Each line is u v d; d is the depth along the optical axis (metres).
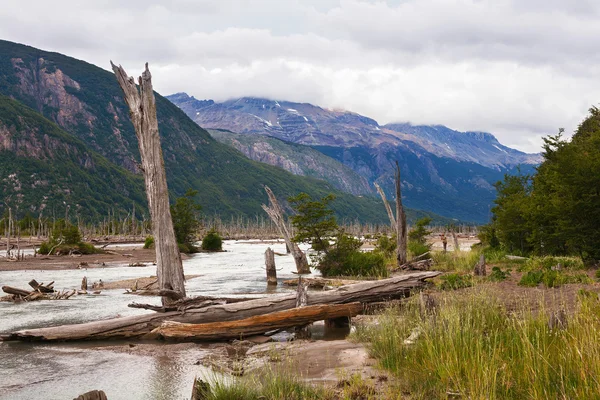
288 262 51.41
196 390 8.07
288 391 7.98
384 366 9.29
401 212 31.70
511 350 8.53
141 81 15.93
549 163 34.78
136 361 11.70
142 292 24.61
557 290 16.30
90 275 36.47
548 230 28.70
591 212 23.05
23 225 129.75
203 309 14.52
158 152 15.70
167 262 15.14
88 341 14.06
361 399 7.60
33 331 13.85
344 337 13.84
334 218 32.78
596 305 11.36
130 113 15.84
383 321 11.81
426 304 12.62
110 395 9.16
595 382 6.34
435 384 7.61
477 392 6.66
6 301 22.31
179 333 13.76
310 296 15.64
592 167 23.08
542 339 8.48
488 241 41.75
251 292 24.52
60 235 64.00
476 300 12.27
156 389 9.47
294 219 32.69
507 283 19.59
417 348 9.45
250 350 12.34
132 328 14.22
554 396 6.42
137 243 110.00
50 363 11.62
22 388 9.70
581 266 22.58
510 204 34.69
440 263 32.66
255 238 184.50
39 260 52.16
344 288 16.12
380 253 35.19
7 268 42.78
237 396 7.89
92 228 175.62
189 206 72.88
